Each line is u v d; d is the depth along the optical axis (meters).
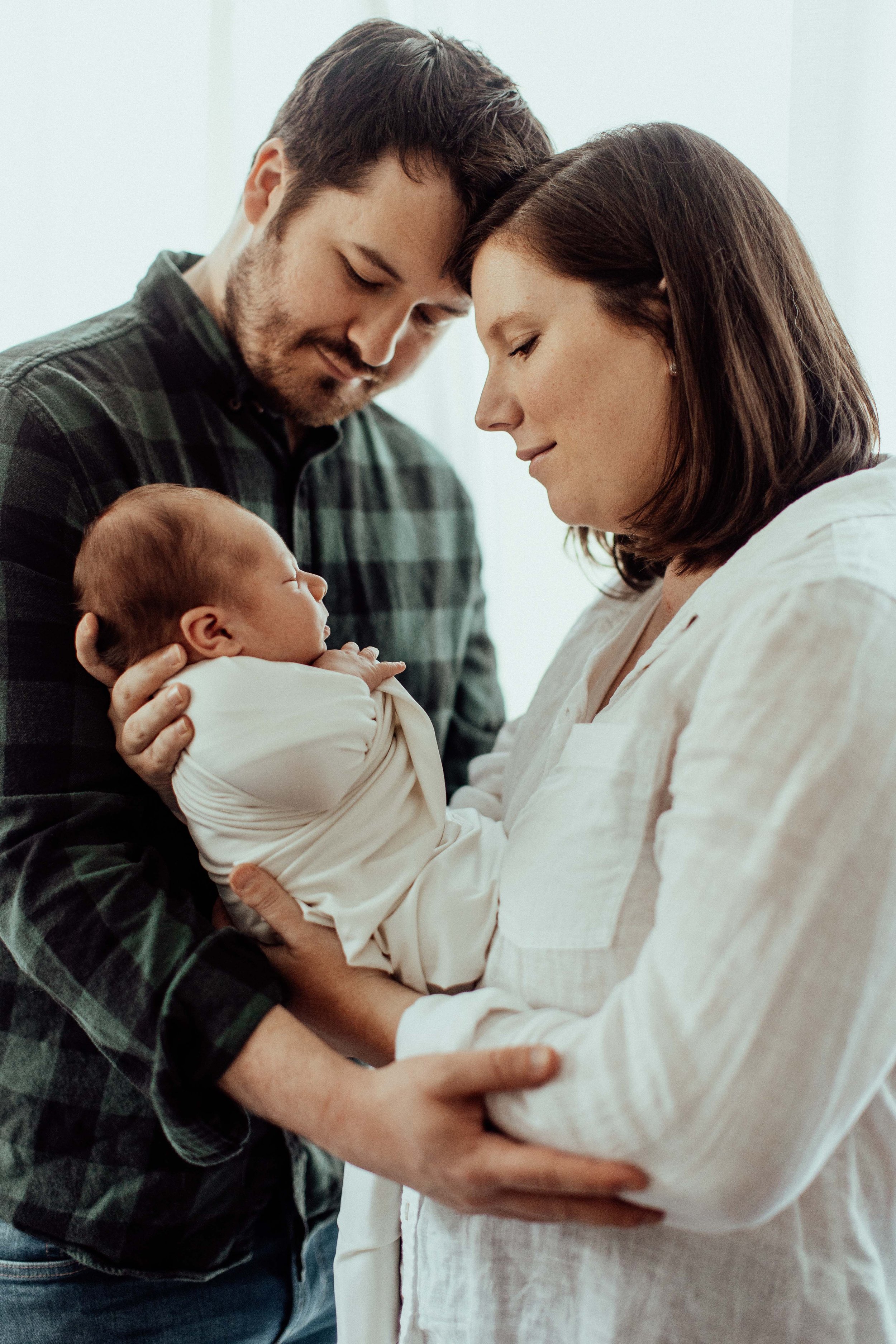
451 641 1.47
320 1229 1.14
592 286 0.83
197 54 1.75
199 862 1.00
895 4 1.22
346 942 0.81
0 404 0.94
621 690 0.84
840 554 0.67
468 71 1.04
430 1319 0.82
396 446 1.45
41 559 0.90
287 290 1.06
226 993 0.76
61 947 0.81
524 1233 0.76
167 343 1.11
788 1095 0.57
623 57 1.43
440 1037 0.71
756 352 0.81
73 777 0.89
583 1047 0.64
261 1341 1.08
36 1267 0.95
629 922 0.72
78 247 1.81
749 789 0.60
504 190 1.00
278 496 1.21
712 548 0.86
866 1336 0.70
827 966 0.57
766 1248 0.70
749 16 1.34
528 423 0.88
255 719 0.81
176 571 0.85
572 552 1.41
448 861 0.89
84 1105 0.95
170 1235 0.97
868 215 1.24
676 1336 0.70
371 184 0.99
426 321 1.17
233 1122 0.79
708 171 0.84
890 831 0.59
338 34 1.67
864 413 0.87
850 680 0.61
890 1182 0.75
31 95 1.79
